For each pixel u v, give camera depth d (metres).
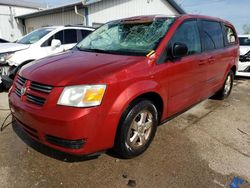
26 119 2.60
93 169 2.78
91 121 2.39
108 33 3.85
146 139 3.12
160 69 3.01
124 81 2.60
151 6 16.50
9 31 19.48
